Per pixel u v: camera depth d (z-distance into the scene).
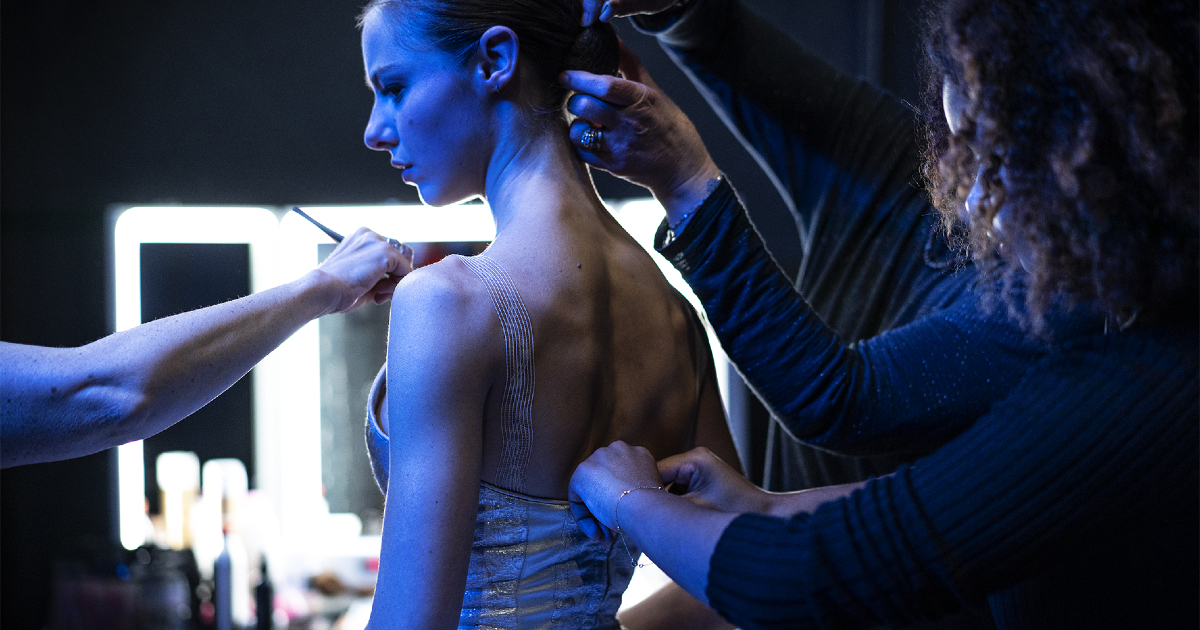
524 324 0.85
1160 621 0.76
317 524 2.42
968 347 1.10
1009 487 0.69
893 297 1.41
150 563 2.30
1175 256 0.67
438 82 0.93
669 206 1.06
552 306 0.87
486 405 0.85
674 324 1.02
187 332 0.94
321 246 2.49
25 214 2.48
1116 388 0.69
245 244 2.50
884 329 1.42
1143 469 0.67
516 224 0.91
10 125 2.47
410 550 0.80
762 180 2.41
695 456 0.99
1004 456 0.70
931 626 1.28
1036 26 0.69
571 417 0.89
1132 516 0.68
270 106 2.49
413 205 2.48
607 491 0.86
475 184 0.97
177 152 2.49
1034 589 0.83
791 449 1.54
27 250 2.48
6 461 0.89
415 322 0.81
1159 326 0.69
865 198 1.44
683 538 0.80
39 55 2.47
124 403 0.89
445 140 0.94
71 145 2.48
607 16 1.00
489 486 0.88
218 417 2.44
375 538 2.43
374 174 2.49
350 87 2.49
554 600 0.92
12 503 2.40
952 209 0.97
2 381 0.88
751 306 1.10
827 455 1.49
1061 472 0.68
